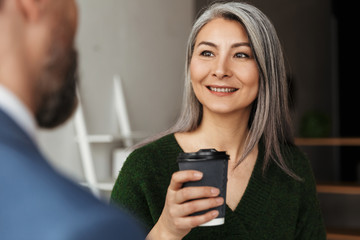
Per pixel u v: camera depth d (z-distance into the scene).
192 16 4.02
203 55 1.14
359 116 5.65
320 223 1.30
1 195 0.26
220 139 1.19
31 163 0.27
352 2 5.70
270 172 1.22
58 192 0.27
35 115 0.33
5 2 0.31
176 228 0.83
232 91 1.13
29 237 0.24
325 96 5.79
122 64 3.36
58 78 0.34
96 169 3.14
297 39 5.41
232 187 1.19
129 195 1.12
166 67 3.75
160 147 1.17
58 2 0.34
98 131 3.16
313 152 5.36
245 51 1.12
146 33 3.56
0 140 0.27
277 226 1.20
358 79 5.67
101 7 3.20
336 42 5.92
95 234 0.25
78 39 3.03
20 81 0.31
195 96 1.21
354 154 5.62
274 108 1.20
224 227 1.14
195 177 0.81
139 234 0.29
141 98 3.51
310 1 5.61
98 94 3.16
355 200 3.81
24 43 0.32
